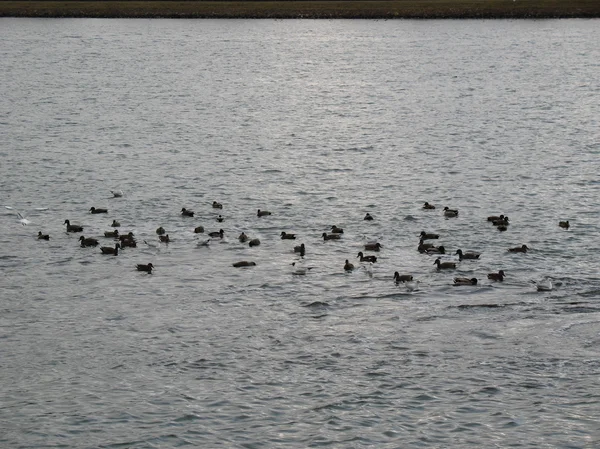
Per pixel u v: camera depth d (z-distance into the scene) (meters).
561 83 145.88
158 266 59.94
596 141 99.06
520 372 45.47
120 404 42.69
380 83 149.25
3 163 88.31
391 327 50.38
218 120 114.00
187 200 75.19
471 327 50.12
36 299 54.56
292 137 102.56
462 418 41.56
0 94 134.88
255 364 46.41
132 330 50.31
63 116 116.31
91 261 60.84
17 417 41.59
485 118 114.62
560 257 61.19
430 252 61.69
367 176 83.50
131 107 124.25
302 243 63.31
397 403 42.78
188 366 46.25
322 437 40.09
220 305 53.56
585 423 41.19
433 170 85.88
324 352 47.59
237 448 39.28
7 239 65.19
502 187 79.44
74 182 81.06
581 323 50.44
